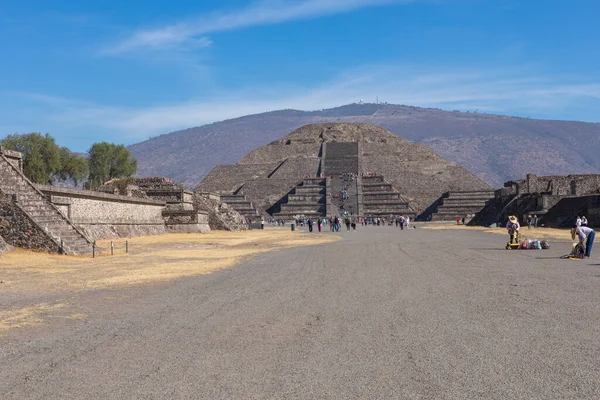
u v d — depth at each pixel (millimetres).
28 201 45094
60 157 121312
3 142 113750
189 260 38312
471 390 8906
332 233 88312
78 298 20828
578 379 9375
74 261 37375
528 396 8586
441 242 55500
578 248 33656
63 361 11398
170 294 21469
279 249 49688
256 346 12227
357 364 10562
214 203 106875
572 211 86938
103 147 141125
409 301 17953
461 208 169500
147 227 79875
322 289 21500
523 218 95062
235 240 66875
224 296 20391
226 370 10367
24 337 13938
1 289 23781
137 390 9305
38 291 23078
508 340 12242
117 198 70000
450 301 17781
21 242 41469
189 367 10648
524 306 16609
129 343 12891
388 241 59000
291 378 9758
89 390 9383
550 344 11820
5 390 9523
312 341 12562
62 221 44812
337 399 8617
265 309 17156
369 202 181000
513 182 119125
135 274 29328
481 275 25031
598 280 22719
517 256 35938
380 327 13922
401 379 9547
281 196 194500
